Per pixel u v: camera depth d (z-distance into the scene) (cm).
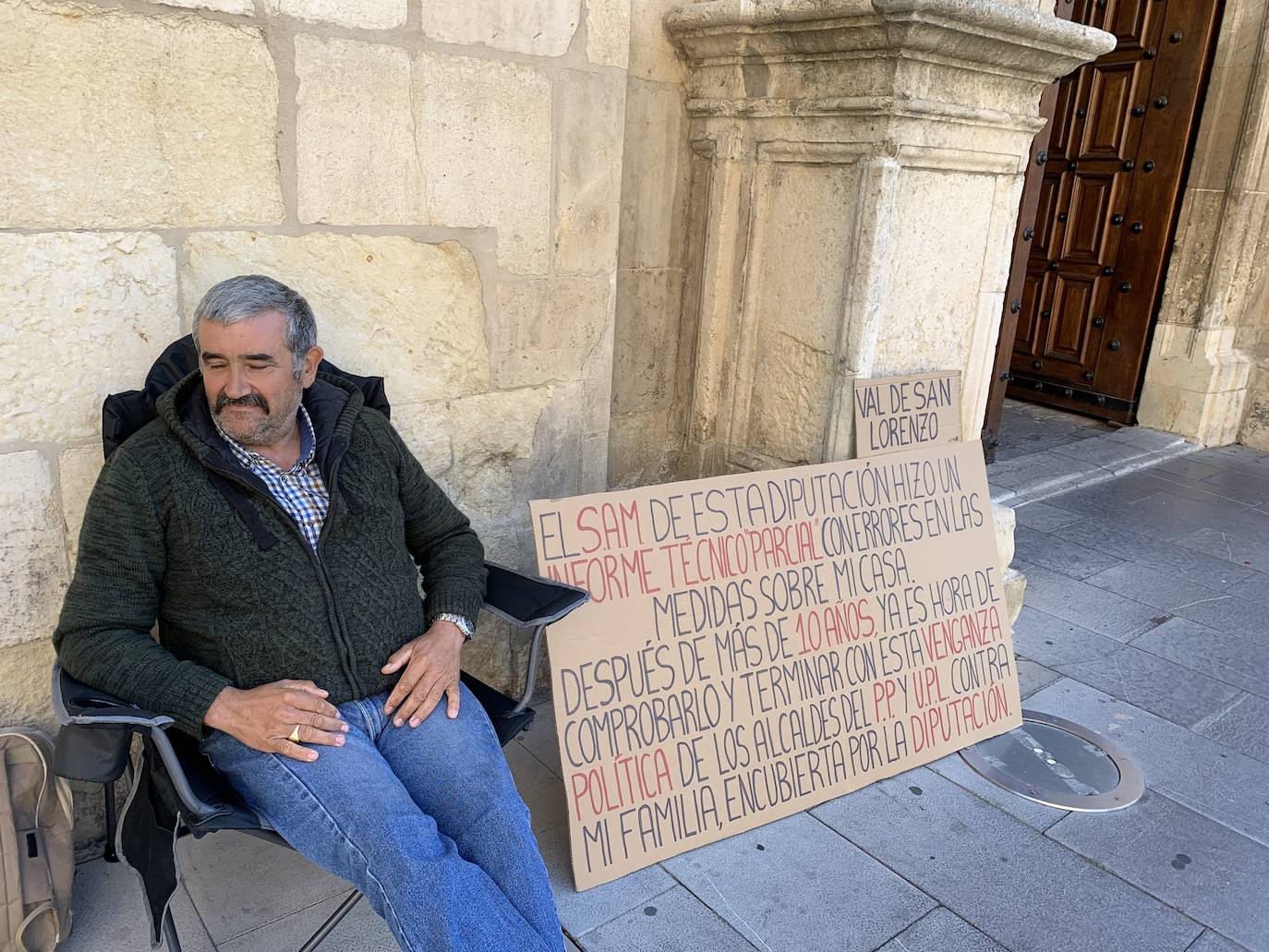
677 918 198
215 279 190
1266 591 388
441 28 205
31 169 164
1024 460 537
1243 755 272
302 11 186
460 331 230
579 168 241
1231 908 212
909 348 279
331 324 209
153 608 164
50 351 174
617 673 215
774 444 290
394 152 207
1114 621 354
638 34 269
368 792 153
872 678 254
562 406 259
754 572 238
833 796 241
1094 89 591
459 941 140
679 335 312
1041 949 195
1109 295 611
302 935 186
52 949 175
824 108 252
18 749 172
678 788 219
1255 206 551
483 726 178
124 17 166
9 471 174
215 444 164
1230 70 533
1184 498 502
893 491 268
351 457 179
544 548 211
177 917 188
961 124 257
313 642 166
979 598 279
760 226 279
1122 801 246
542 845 217
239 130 185
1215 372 577
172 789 154
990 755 264
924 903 206
